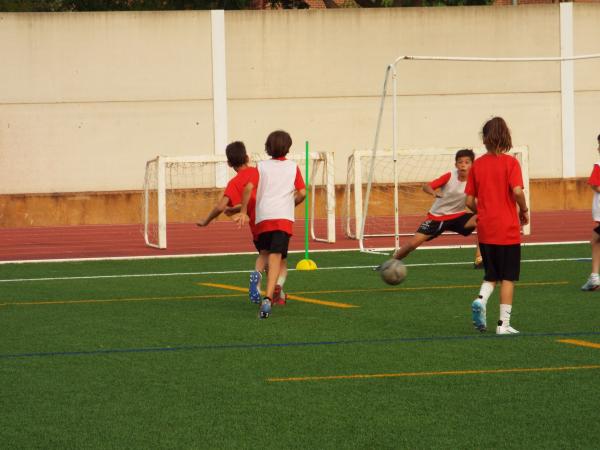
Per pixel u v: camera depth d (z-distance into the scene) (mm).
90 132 47188
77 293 18719
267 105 48031
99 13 47000
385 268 17688
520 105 49094
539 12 48906
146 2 57562
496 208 12945
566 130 49312
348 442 8086
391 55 48375
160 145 47531
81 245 33188
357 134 48375
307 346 12414
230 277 21266
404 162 48531
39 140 46969
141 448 8008
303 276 21000
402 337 12992
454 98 48812
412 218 45094
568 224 38250
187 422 8773
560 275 20109
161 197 30312
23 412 9195
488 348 12086
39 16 46688
